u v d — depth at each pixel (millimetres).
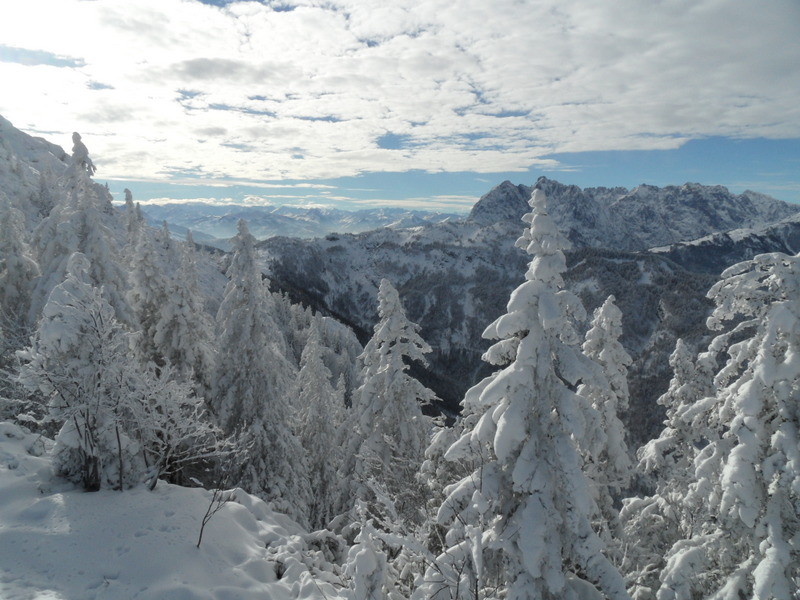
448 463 13484
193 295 21688
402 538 7828
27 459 11812
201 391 21141
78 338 11203
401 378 19109
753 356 9320
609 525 14438
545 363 8406
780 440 8391
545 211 8703
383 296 19828
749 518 8336
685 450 14555
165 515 10523
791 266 8758
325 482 24906
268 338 21656
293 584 9609
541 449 8555
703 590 9359
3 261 24109
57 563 8320
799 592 7938
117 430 11219
